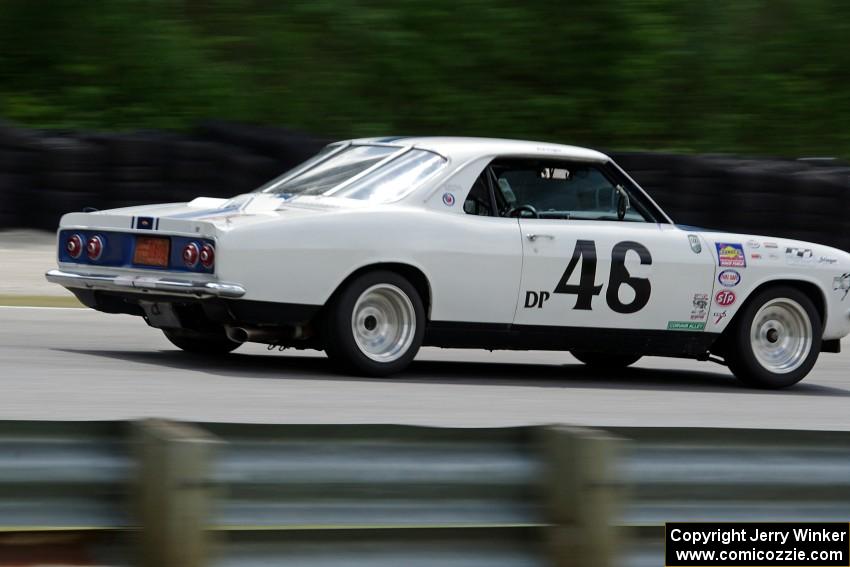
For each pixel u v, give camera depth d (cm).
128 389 2166
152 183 4781
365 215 2428
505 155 2636
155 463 1174
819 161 5391
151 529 1174
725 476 1376
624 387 2811
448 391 2434
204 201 2691
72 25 6288
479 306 2544
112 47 6291
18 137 4694
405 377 2619
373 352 2484
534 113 6719
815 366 3544
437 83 6700
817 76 7256
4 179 4681
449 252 2495
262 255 2308
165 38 6378
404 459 1273
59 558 1176
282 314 2353
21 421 1168
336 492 1246
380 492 1262
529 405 2328
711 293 2786
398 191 2541
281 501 1226
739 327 2869
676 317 2756
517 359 3288
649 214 2775
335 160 2734
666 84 6975
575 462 1300
